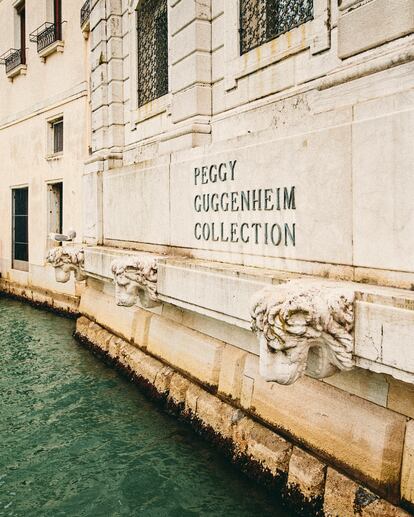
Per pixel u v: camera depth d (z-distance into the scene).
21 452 6.66
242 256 6.12
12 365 10.25
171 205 7.82
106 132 11.32
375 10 4.47
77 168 15.22
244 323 5.36
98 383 9.01
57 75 16.38
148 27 10.03
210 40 7.77
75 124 15.34
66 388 8.84
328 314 3.93
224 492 5.50
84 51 14.82
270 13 6.74
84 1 14.48
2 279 19.86
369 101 4.36
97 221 10.90
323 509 4.62
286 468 5.18
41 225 17.25
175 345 7.62
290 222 5.32
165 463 6.16
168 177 7.88
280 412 5.39
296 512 4.92
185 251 7.43
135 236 9.24
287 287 4.17
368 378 4.48
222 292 5.71
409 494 4.03
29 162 18.11
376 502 4.21
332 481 4.59
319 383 4.98
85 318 11.84
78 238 15.18
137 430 7.05
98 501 5.56
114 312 10.16
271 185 5.57
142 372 8.42
